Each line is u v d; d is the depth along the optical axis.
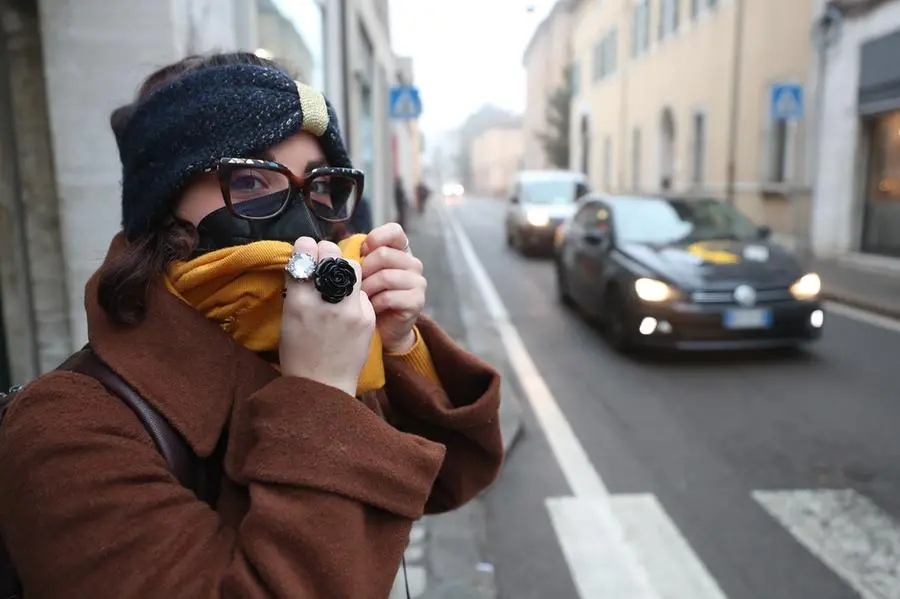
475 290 10.88
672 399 5.38
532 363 6.50
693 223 7.38
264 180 1.05
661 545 3.26
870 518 3.51
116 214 3.23
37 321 3.30
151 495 0.85
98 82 3.17
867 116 12.63
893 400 5.29
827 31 13.23
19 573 0.86
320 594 0.84
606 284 7.00
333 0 9.27
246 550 0.84
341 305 0.92
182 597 0.82
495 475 1.37
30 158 3.24
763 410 5.10
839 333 7.55
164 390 0.92
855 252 13.18
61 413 0.87
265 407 0.90
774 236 15.63
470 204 49.75
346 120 10.57
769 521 3.48
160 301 0.96
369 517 0.91
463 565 3.05
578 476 4.02
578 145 35.72
